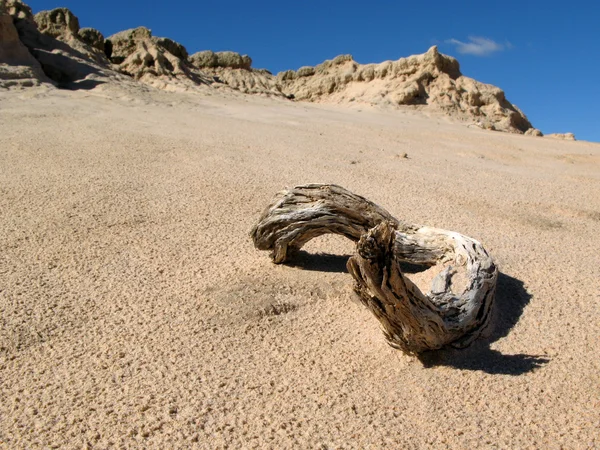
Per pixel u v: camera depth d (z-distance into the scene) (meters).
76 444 3.71
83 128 14.92
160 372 4.54
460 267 5.67
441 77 36.84
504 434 3.86
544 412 4.08
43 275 6.30
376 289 4.34
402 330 4.59
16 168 10.70
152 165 11.59
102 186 9.82
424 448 3.73
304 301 5.82
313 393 4.31
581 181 13.61
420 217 8.94
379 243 4.21
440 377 4.53
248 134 16.56
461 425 3.96
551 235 8.45
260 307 5.59
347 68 40.91
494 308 5.50
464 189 11.48
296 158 13.43
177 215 8.61
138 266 6.67
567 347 4.92
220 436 3.83
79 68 24.41
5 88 19.59
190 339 5.05
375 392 4.34
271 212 6.44
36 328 5.16
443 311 4.91
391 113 33.03
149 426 3.90
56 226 7.84
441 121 32.22
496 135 25.09
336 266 6.75
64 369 4.56
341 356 4.84
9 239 7.28
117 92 22.20
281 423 3.96
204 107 23.31
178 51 32.91
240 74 37.22
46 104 18.16
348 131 20.12
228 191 10.00
